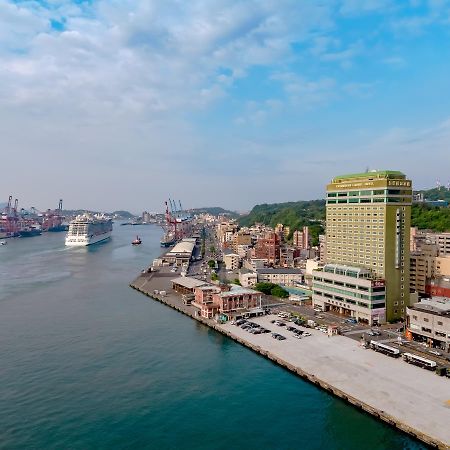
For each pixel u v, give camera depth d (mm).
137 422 112000
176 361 155875
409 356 146375
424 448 99312
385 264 197375
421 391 123938
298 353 158500
